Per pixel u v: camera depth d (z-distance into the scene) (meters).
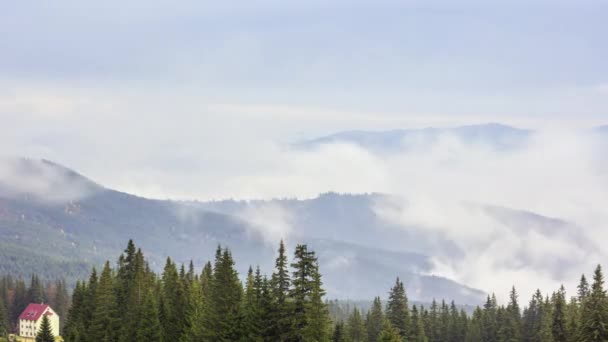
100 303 99.50
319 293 67.94
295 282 68.56
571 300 125.25
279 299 70.56
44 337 110.00
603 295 83.25
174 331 95.31
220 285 83.94
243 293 86.69
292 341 69.44
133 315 95.88
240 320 79.25
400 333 115.69
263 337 71.31
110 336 97.62
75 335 98.81
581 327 85.88
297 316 68.19
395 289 118.75
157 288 111.81
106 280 100.62
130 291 105.19
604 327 81.19
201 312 89.56
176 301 99.88
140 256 109.88
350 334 130.50
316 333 67.50
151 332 89.38
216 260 86.00
